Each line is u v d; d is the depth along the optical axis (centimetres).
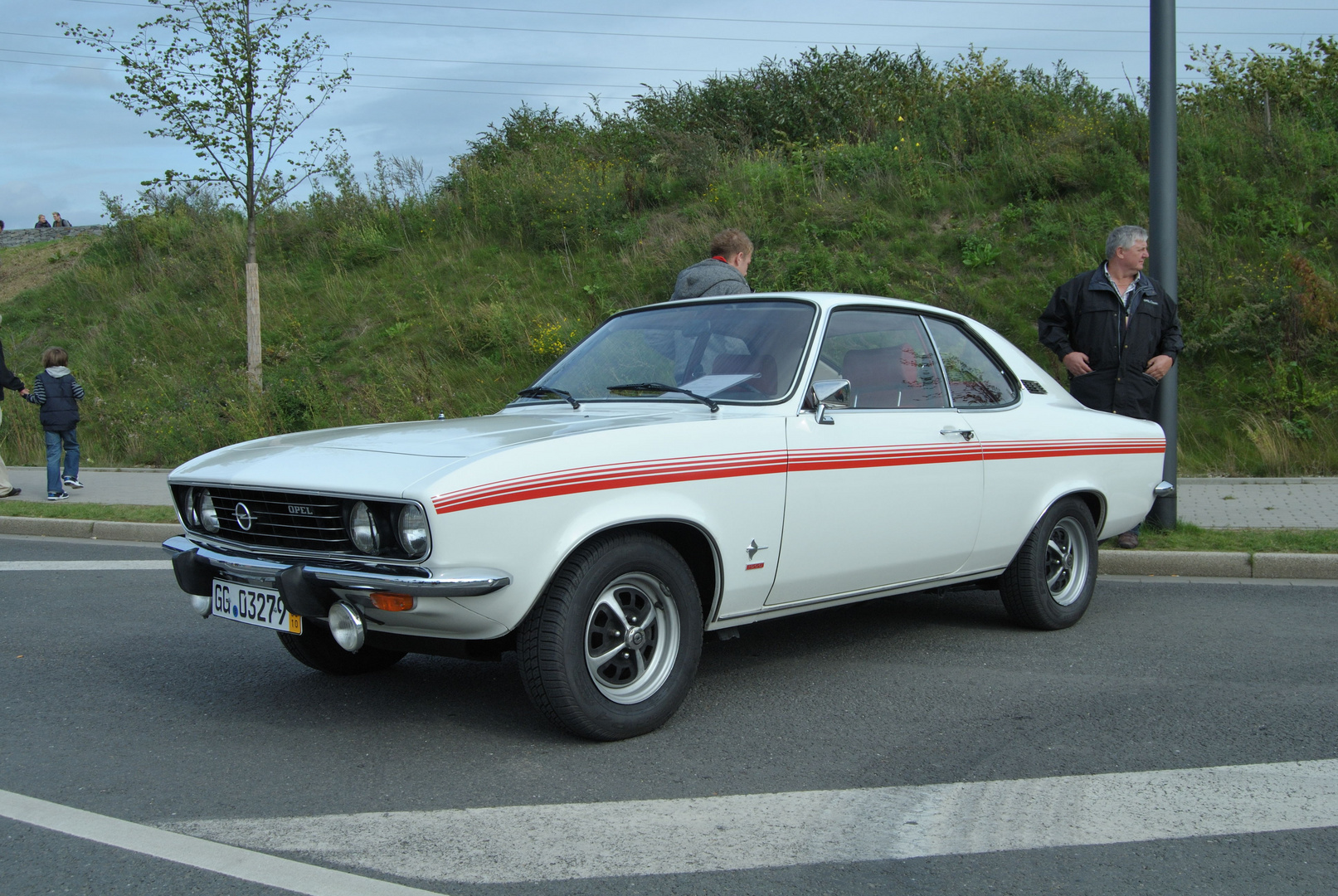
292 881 273
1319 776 345
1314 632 542
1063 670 474
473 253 1769
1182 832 302
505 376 1466
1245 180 1393
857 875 276
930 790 334
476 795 331
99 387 1672
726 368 438
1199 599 625
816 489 418
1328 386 1092
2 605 630
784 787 336
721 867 280
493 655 367
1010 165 1543
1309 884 271
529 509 338
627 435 367
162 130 1437
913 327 493
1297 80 1738
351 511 341
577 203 1762
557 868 280
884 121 1919
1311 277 1162
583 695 360
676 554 382
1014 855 287
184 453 1360
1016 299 1307
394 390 1434
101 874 278
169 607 623
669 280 1546
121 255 2097
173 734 394
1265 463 1026
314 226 1980
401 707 425
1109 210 1405
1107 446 558
